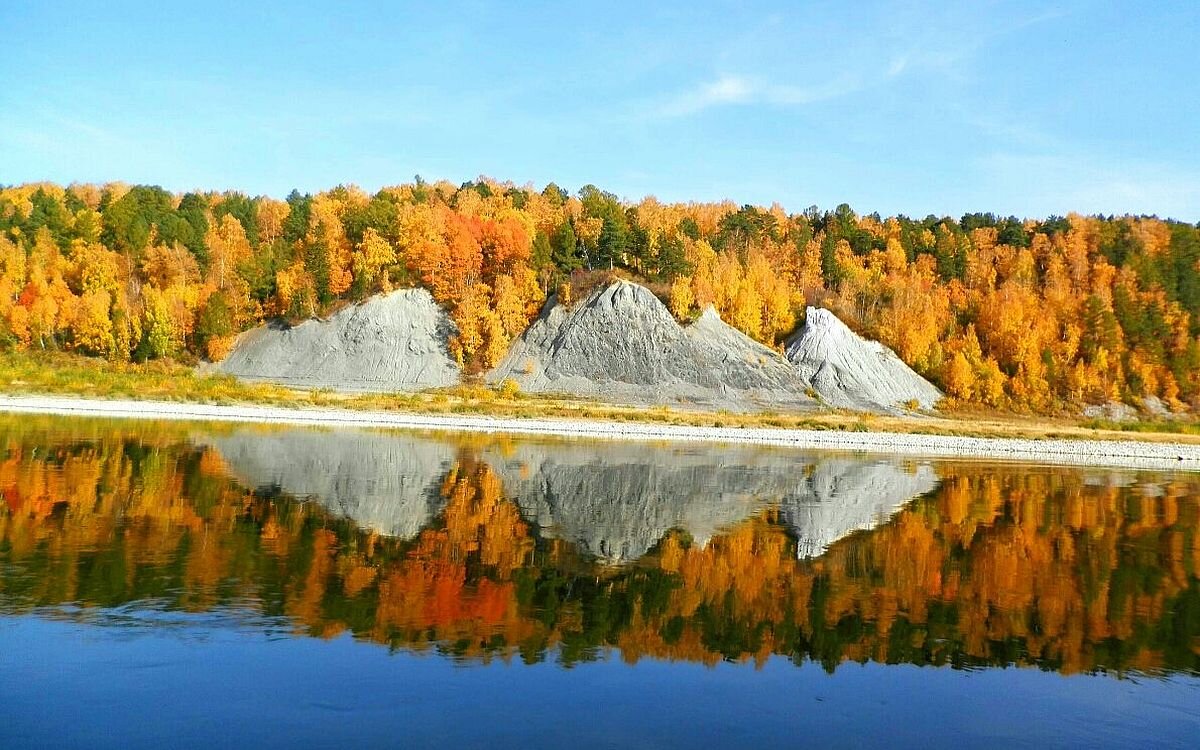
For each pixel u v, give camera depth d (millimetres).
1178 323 120688
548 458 46750
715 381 89875
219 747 11016
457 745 11375
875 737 12469
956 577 22469
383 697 12898
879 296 120438
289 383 88188
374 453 44906
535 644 15781
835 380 93875
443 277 100312
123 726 11562
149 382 81562
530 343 96000
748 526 28656
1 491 27781
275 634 15461
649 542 25391
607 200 139625
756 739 12148
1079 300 120500
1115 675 15570
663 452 53531
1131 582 22688
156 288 98188
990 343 114875
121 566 19344
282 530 24172
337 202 132875
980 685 14812
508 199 141000
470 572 20719
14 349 90375
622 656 15391
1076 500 38781
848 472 46844
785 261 127438
